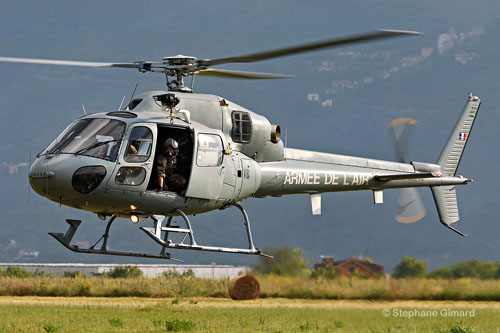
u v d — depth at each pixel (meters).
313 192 68.81
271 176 63.25
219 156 55.25
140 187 50.94
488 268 92.50
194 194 53.62
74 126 52.47
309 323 58.22
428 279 90.81
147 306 81.50
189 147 53.84
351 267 89.88
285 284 87.19
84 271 195.25
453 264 94.00
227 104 57.72
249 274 88.56
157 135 52.72
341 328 55.72
